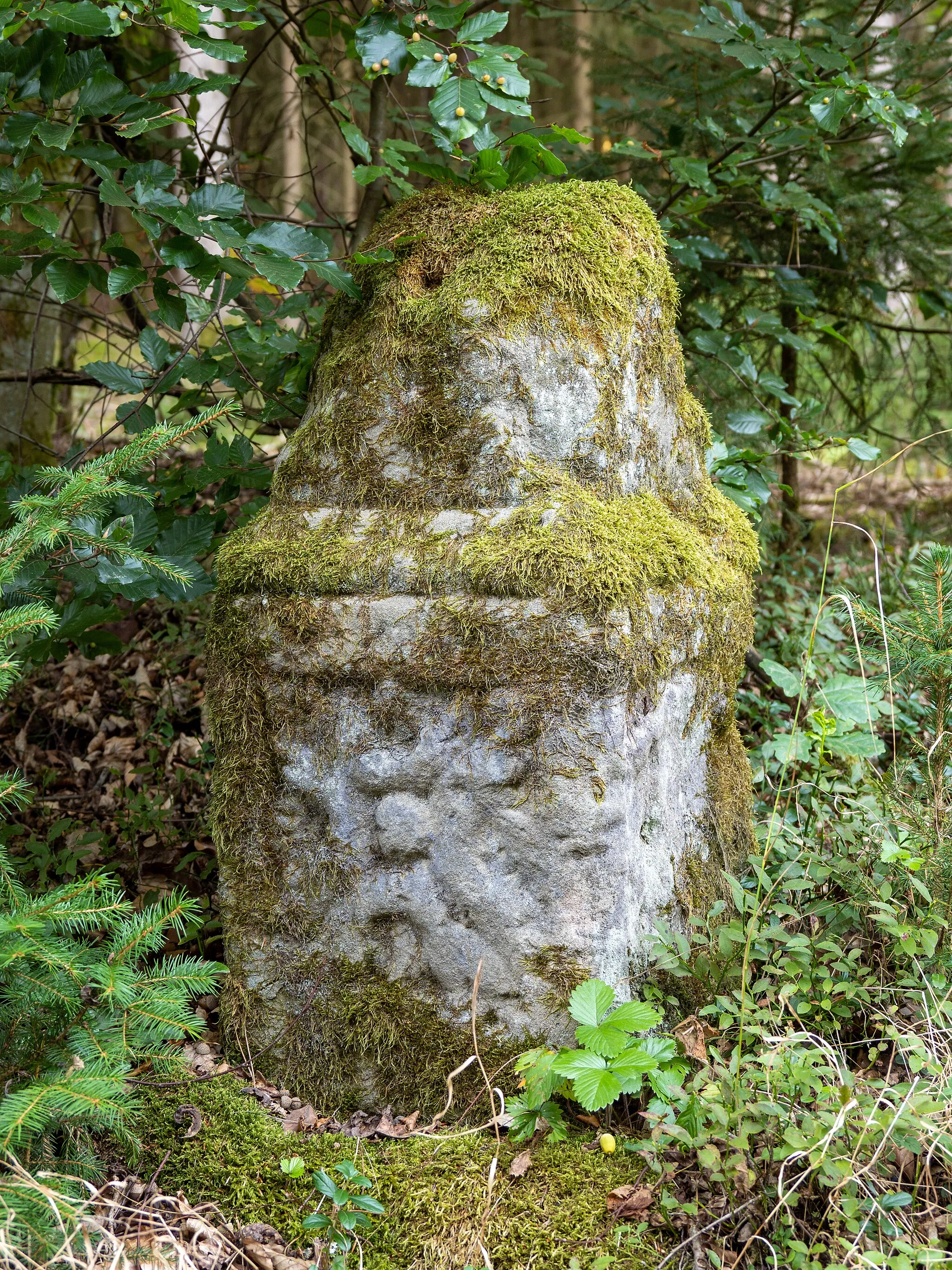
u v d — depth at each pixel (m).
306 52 3.65
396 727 2.21
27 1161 1.86
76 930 2.19
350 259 2.54
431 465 2.30
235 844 2.35
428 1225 1.93
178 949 2.73
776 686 3.79
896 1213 1.81
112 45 3.99
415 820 2.20
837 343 4.89
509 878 2.16
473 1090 2.18
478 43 2.55
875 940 2.42
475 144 2.52
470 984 2.19
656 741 2.31
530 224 2.32
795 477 5.03
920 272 4.59
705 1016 2.22
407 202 2.51
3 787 1.95
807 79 3.28
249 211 3.65
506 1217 1.93
